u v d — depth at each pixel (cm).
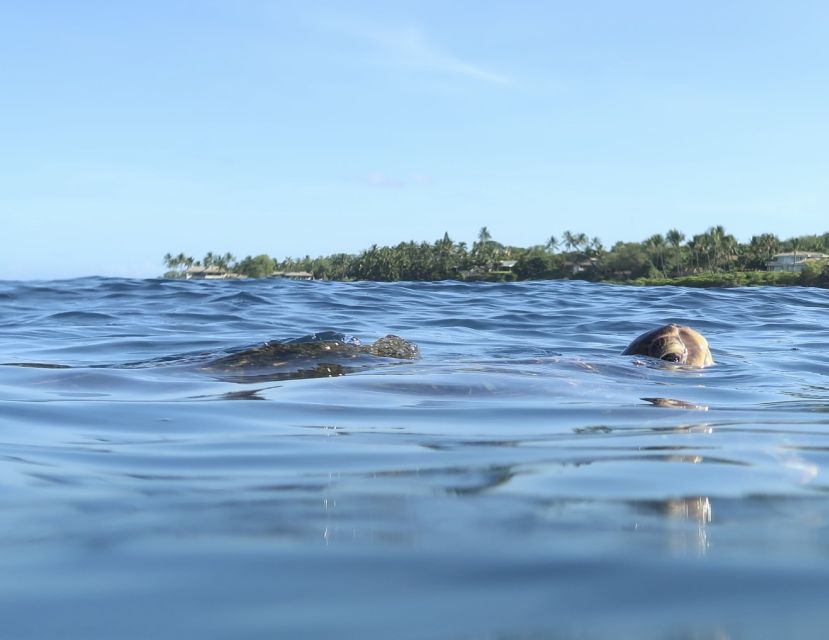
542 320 1189
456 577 162
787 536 190
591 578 161
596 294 1716
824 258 11838
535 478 257
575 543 184
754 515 210
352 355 654
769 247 12488
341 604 148
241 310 1293
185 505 224
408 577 162
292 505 223
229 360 615
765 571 164
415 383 521
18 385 516
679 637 131
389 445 326
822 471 271
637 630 134
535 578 161
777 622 138
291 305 1382
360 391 490
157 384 520
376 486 247
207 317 1183
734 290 1873
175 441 337
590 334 1027
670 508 217
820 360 768
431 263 15438
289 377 553
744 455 301
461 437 346
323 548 181
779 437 350
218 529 198
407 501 226
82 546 185
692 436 353
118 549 182
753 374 654
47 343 860
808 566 167
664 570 165
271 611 146
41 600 152
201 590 156
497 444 329
